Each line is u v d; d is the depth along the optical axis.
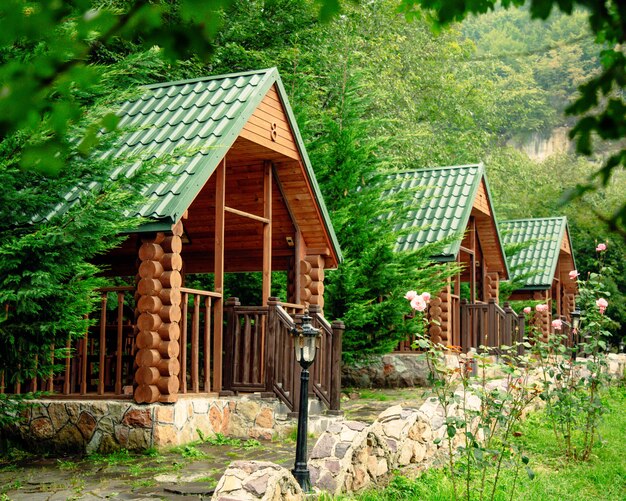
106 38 1.83
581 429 11.45
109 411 9.96
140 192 9.10
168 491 7.62
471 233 21.44
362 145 16.62
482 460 7.38
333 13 1.91
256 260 14.57
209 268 14.81
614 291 33.56
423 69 31.31
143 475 8.48
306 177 13.09
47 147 1.85
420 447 9.03
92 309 8.59
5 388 10.85
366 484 8.02
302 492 6.83
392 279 15.75
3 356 8.27
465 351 19.73
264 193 12.82
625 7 1.71
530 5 1.79
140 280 10.09
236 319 11.55
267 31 22.34
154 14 1.80
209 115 11.31
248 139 11.63
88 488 7.89
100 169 8.43
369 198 16.22
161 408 9.80
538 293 26.66
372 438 8.22
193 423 10.32
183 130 11.16
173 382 10.02
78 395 10.40
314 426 11.16
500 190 37.78
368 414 13.00
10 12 1.66
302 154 12.89
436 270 16.31
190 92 12.04
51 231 7.85
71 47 1.78
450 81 32.78
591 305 11.14
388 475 8.40
